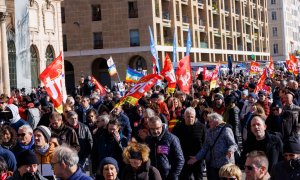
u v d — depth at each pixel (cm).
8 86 4162
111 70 3184
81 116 1744
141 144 937
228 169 756
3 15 4134
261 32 10975
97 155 1235
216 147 1162
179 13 7212
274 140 1077
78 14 6700
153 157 1085
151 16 6500
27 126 1060
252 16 10412
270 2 13038
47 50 4912
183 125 1257
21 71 3216
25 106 2002
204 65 6053
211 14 8275
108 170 847
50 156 1027
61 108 1738
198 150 1240
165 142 1087
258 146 1086
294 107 1447
